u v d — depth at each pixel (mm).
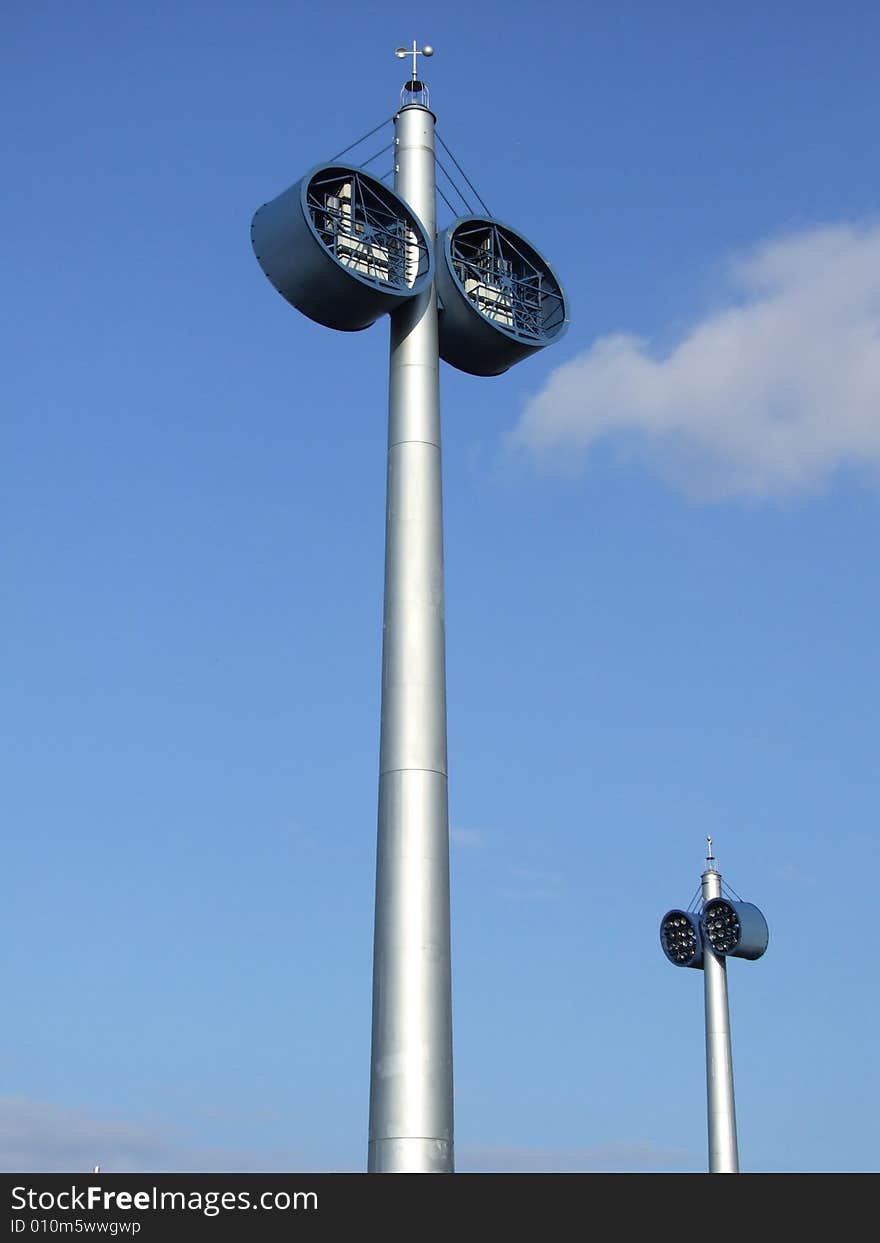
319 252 35281
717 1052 67000
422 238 37719
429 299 37469
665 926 69312
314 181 36344
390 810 32781
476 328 38469
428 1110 30531
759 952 67750
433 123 40031
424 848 32406
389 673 33969
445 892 32406
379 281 36438
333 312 36750
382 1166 30219
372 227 37344
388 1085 30734
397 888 32125
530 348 39281
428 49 40906
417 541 35000
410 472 35656
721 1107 66375
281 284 36281
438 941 31891
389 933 31859
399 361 36875
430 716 33500
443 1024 31391
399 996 31281
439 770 33219
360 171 36844
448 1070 31172
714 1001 67500
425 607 34406
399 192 39094
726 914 67500
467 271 39188
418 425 36125
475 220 39531
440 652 34281
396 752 33156
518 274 40594
